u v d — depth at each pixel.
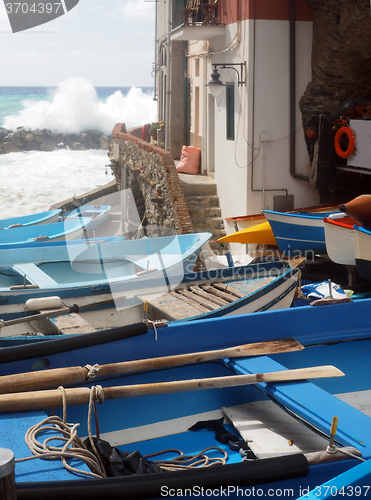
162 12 19.61
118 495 2.09
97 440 2.65
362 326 4.25
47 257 7.28
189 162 15.38
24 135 49.53
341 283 8.45
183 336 3.71
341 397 4.08
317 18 10.52
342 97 10.90
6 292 5.59
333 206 10.35
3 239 9.38
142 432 3.43
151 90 98.06
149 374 3.61
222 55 12.22
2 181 30.56
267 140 10.91
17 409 2.64
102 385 3.44
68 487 2.05
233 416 3.47
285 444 3.09
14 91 87.75
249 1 10.41
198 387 3.00
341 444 2.61
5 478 1.57
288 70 10.84
